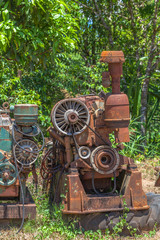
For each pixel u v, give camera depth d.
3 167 4.57
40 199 5.55
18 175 4.55
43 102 10.73
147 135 11.97
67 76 10.67
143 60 12.12
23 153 4.61
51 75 10.48
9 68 8.98
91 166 4.69
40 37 6.11
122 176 5.11
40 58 6.59
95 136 4.74
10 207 4.50
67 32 6.72
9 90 9.17
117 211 4.58
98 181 5.02
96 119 4.76
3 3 5.71
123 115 4.52
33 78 10.12
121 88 12.31
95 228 4.50
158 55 11.80
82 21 11.32
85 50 12.87
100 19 12.50
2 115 4.91
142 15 11.36
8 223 4.54
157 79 12.61
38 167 7.16
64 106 4.74
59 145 5.22
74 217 4.51
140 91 11.23
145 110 11.57
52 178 5.79
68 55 10.87
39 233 4.37
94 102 4.80
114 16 12.27
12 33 5.82
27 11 5.56
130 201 4.65
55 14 5.98
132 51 12.20
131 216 4.56
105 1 12.27
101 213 4.55
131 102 11.48
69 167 4.82
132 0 11.68
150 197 5.18
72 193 4.48
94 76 10.78
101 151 4.66
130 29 12.21
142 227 4.60
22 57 6.38
